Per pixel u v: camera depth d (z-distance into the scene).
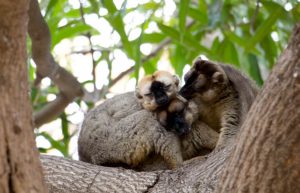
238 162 5.61
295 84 5.17
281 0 11.29
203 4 12.66
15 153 4.79
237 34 12.79
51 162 7.49
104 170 7.48
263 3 11.44
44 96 12.99
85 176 7.36
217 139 8.62
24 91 4.88
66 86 10.66
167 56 16.12
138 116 8.53
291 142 5.24
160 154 8.40
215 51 12.41
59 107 11.12
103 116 8.90
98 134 8.75
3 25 4.68
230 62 12.42
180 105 8.44
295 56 5.21
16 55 4.78
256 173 5.46
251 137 5.48
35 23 8.77
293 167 5.29
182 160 8.42
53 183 7.27
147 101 8.62
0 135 4.71
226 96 8.77
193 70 8.95
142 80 8.95
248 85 8.78
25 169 4.84
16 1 4.66
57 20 11.27
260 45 12.16
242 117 8.45
